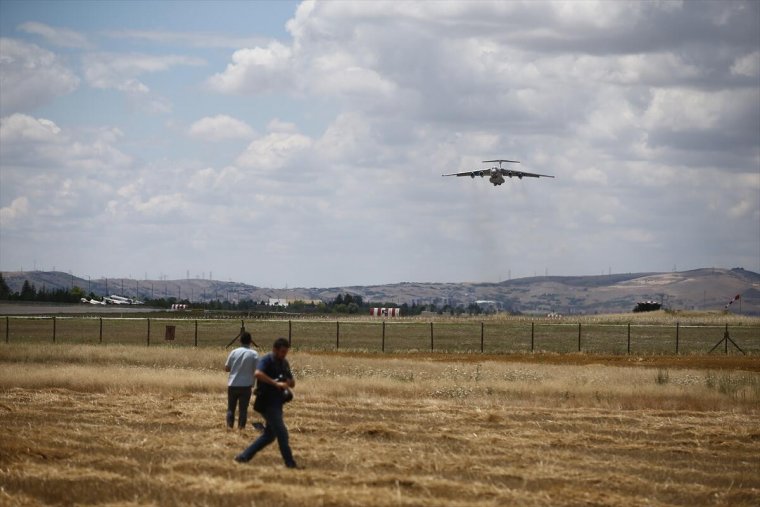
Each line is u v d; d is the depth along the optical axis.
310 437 63.22
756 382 107.88
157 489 45.50
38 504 42.84
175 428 66.88
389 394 96.44
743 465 57.22
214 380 100.75
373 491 45.47
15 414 73.31
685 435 69.38
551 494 46.50
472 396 94.44
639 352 173.75
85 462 52.03
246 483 46.38
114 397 86.81
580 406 89.00
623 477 51.06
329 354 162.50
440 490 46.75
